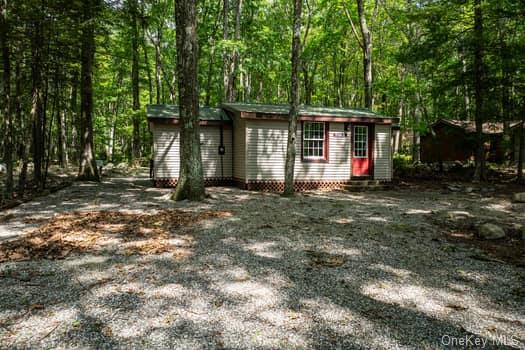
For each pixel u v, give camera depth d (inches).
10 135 370.3
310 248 207.3
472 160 868.0
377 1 867.4
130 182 592.7
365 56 761.6
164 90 1269.7
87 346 103.3
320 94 1170.0
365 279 159.6
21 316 121.5
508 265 180.2
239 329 113.9
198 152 385.1
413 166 836.0
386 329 115.1
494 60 566.3
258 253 196.7
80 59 552.4
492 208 354.9
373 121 530.3
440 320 121.8
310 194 462.6
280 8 1093.1
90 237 225.0
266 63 960.3
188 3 369.7
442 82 621.3
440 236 239.0
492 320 122.3
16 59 453.1
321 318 122.1
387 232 247.6
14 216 293.1
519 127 640.4
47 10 421.4
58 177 653.3
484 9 518.0
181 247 206.5
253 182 494.6
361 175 546.9
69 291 142.7
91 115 601.6
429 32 583.8
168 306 130.0
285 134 506.9
